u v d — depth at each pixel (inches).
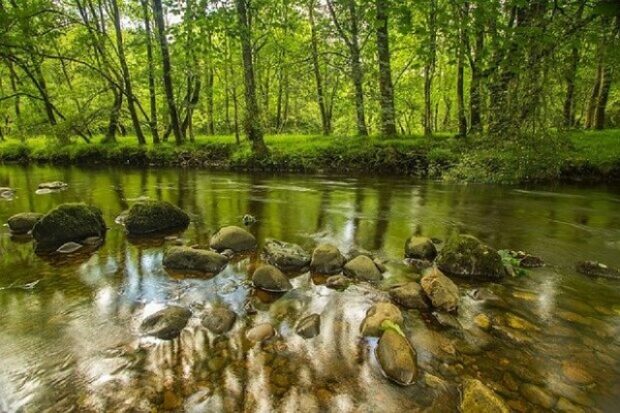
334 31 796.6
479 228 343.0
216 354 158.4
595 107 812.6
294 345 164.1
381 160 680.4
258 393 135.5
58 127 920.3
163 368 149.7
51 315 192.4
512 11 522.3
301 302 203.6
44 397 134.7
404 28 388.2
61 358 157.0
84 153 933.2
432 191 518.6
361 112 800.9
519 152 471.2
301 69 972.6
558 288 219.8
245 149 794.8
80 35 857.5
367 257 247.0
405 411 126.8
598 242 302.0
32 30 723.4
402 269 249.4
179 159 846.5
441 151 644.7
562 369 148.6
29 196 513.7
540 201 446.3
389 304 186.4
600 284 225.5
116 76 933.2
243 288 221.3
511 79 438.9
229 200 474.0
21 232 342.6
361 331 173.6
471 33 397.1
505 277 234.1
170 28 656.4
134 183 618.5
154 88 920.9
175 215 354.0
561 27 369.7
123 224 365.7
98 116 976.9
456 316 187.6
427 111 852.0
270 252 263.3
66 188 573.6
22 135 1032.8
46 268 255.3
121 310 197.2
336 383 140.4
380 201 458.6
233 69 922.1
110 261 267.6
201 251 254.8
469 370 147.8
